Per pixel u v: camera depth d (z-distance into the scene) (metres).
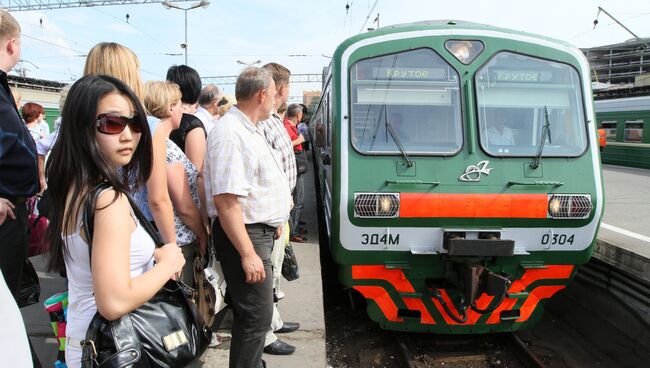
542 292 4.52
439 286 4.46
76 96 1.60
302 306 4.21
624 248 5.24
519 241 4.28
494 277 3.97
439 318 4.51
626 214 7.70
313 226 7.36
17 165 2.49
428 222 4.21
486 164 4.29
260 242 2.67
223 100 5.64
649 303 4.89
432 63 4.45
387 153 4.30
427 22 4.82
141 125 1.78
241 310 2.62
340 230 4.26
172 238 2.46
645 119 14.34
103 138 1.64
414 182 4.20
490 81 4.46
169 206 2.43
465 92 4.40
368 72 4.45
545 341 5.32
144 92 2.59
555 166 4.33
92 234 1.57
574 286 6.02
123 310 1.56
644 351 4.82
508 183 4.24
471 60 4.46
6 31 2.49
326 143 6.21
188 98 3.65
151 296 1.66
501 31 4.54
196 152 3.22
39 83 18.94
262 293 2.62
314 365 3.25
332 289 6.54
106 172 1.60
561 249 4.34
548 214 4.23
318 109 10.55
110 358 1.60
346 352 4.95
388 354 4.84
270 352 3.40
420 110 4.43
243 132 2.56
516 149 4.36
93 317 1.67
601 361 4.96
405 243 4.26
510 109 4.44
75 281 1.69
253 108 2.66
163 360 1.71
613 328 5.29
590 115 4.50
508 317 4.50
